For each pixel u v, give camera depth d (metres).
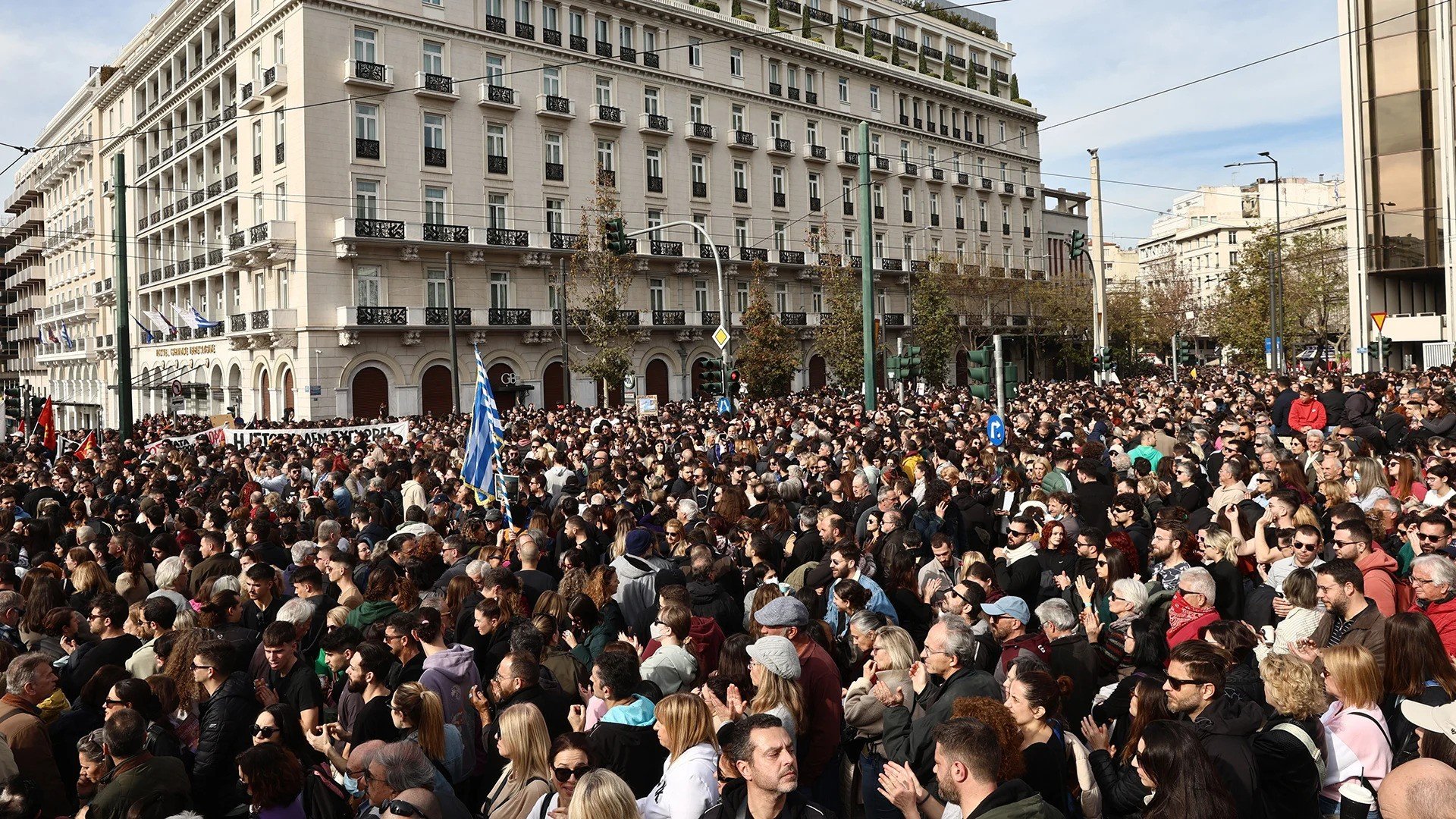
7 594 8.07
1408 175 40.41
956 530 10.98
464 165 46.78
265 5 44.59
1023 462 13.84
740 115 58.41
